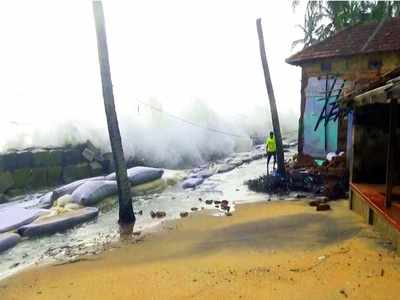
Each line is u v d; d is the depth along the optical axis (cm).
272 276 656
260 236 911
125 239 1018
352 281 611
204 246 882
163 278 696
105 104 1158
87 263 850
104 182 1462
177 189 1661
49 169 1727
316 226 945
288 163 1734
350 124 1538
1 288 752
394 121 798
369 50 1513
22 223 1162
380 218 838
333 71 1634
